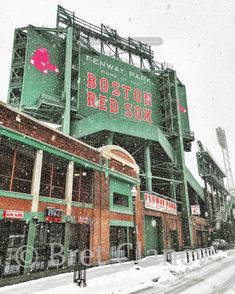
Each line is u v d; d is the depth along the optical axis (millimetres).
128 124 35188
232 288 10008
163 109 46906
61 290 9680
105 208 19297
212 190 57812
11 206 12500
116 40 46688
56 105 34094
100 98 38594
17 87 34719
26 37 37562
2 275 11727
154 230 28812
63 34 39781
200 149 55938
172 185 40469
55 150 15609
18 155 14945
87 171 19203
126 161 23469
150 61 49750
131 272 14000
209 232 50250
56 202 15109
